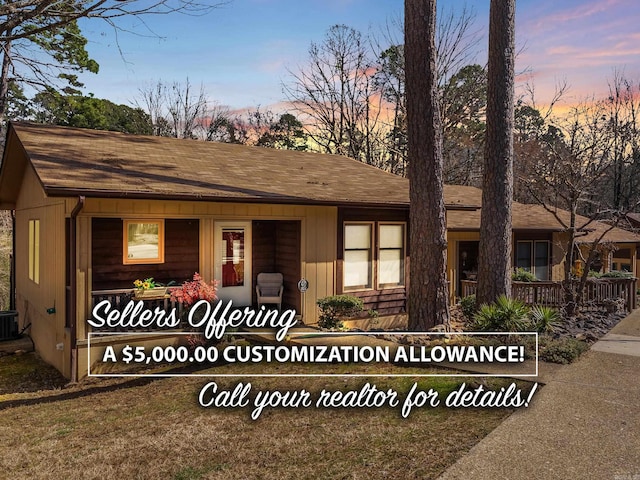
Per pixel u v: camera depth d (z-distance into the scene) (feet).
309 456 14.34
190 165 34.68
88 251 26.23
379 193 36.86
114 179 26.50
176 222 33.04
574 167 43.16
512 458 13.33
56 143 32.86
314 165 44.78
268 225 36.88
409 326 28.91
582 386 19.25
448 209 38.50
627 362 22.75
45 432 17.85
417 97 28.04
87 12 28.53
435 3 28.25
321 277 34.71
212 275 31.27
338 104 99.35
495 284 31.07
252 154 43.70
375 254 37.47
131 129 109.91
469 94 84.89
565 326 31.94
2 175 39.22
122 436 16.88
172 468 14.08
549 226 53.26
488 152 31.42
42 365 30.73
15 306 45.14
